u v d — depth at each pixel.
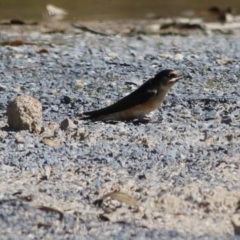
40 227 8.48
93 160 10.88
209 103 14.71
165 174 10.18
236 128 12.66
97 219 8.74
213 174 10.13
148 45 22.84
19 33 24.92
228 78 17.44
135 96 13.09
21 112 12.57
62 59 19.83
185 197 9.28
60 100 15.23
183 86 16.55
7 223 8.58
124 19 28.88
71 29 26.27
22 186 9.81
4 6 31.34
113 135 12.27
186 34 26.00
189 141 11.87
